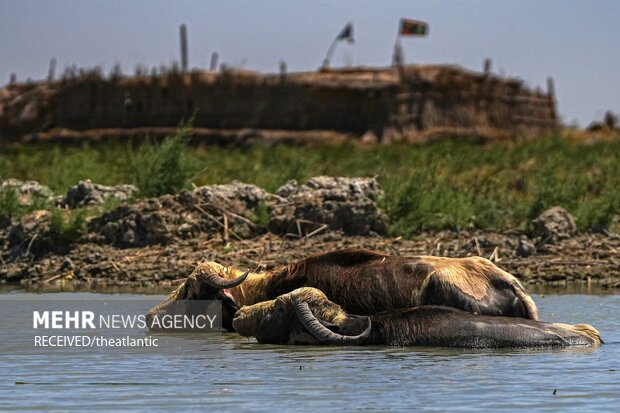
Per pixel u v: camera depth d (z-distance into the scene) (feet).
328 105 644.27
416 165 372.17
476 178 338.54
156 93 635.25
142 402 116.37
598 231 266.36
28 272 244.83
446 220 269.23
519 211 277.64
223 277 170.40
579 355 140.67
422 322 150.30
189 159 302.04
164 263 241.96
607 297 203.62
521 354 141.90
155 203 263.90
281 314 156.25
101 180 334.85
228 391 121.60
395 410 111.86
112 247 256.11
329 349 149.69
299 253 243.60
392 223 266.36
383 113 638.53
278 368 135.23
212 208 263.70
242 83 634.43
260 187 297.33
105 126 646.33
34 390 122.72
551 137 501.15
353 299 160.15
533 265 236.43
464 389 121.19
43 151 437.17
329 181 280.10
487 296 154.30
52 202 280.72
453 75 653.30
